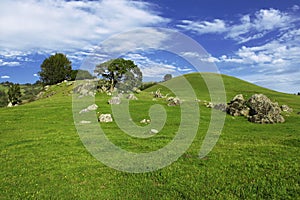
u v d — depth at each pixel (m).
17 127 35.00
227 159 19.97
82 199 14.22
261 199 13.68
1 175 17.44
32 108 51.44
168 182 16.08
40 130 32.84
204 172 17.38
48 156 21.59
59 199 14.22
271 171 17.08
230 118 42.66
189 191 14.81
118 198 14.33
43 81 128.62
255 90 98.25
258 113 41.19
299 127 35.09
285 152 21.72
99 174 17.64
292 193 14.13
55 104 55.94
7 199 14.12
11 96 101.81
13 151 23.19
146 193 14.84
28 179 16.80
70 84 95.75
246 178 16.17
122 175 17.48
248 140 27.34
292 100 76.19
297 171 16.89
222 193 14.39
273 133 31.25
